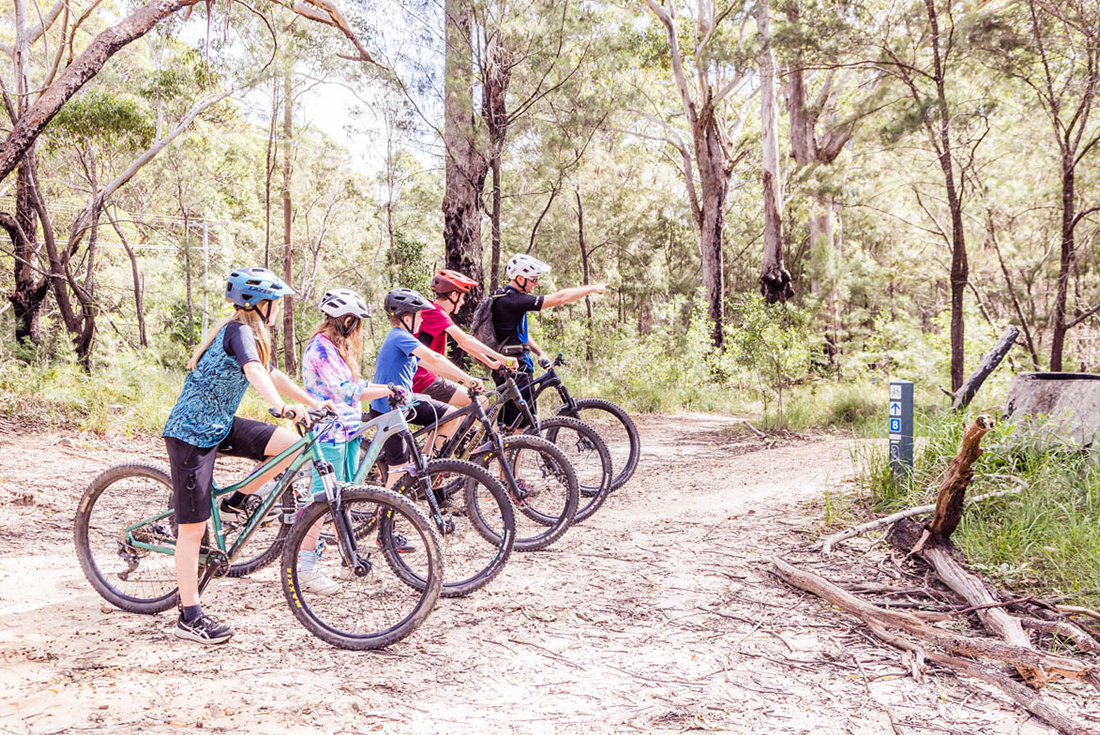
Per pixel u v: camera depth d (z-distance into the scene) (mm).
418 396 5297
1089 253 15992
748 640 3877
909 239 26078
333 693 3211
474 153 14906
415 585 4105
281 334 30078
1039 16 12375
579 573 4871
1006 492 5160
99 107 17797
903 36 14000
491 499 4723
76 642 3600
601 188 38500
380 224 39906
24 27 11852
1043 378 6629
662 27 26750
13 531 5441
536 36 14391
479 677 3428
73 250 17969
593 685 3377
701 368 20828
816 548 5141
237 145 34344
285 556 3736
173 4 8836
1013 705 3268
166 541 4016
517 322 6262
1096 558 4344
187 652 3559
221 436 3688
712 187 25609
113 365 14648
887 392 15516
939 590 4434
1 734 2709
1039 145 16781
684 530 5836
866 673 3541
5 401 10289
